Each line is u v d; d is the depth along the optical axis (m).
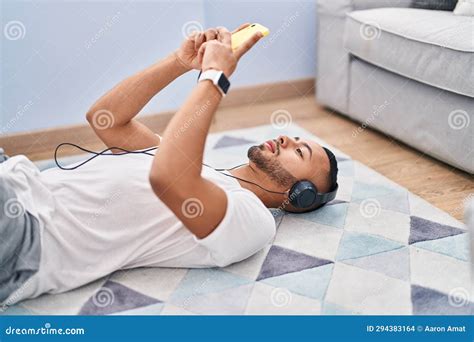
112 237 1.14
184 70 1.26
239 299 1.13
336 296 1.14
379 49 1.98
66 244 1.09
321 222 1.43
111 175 1.16
